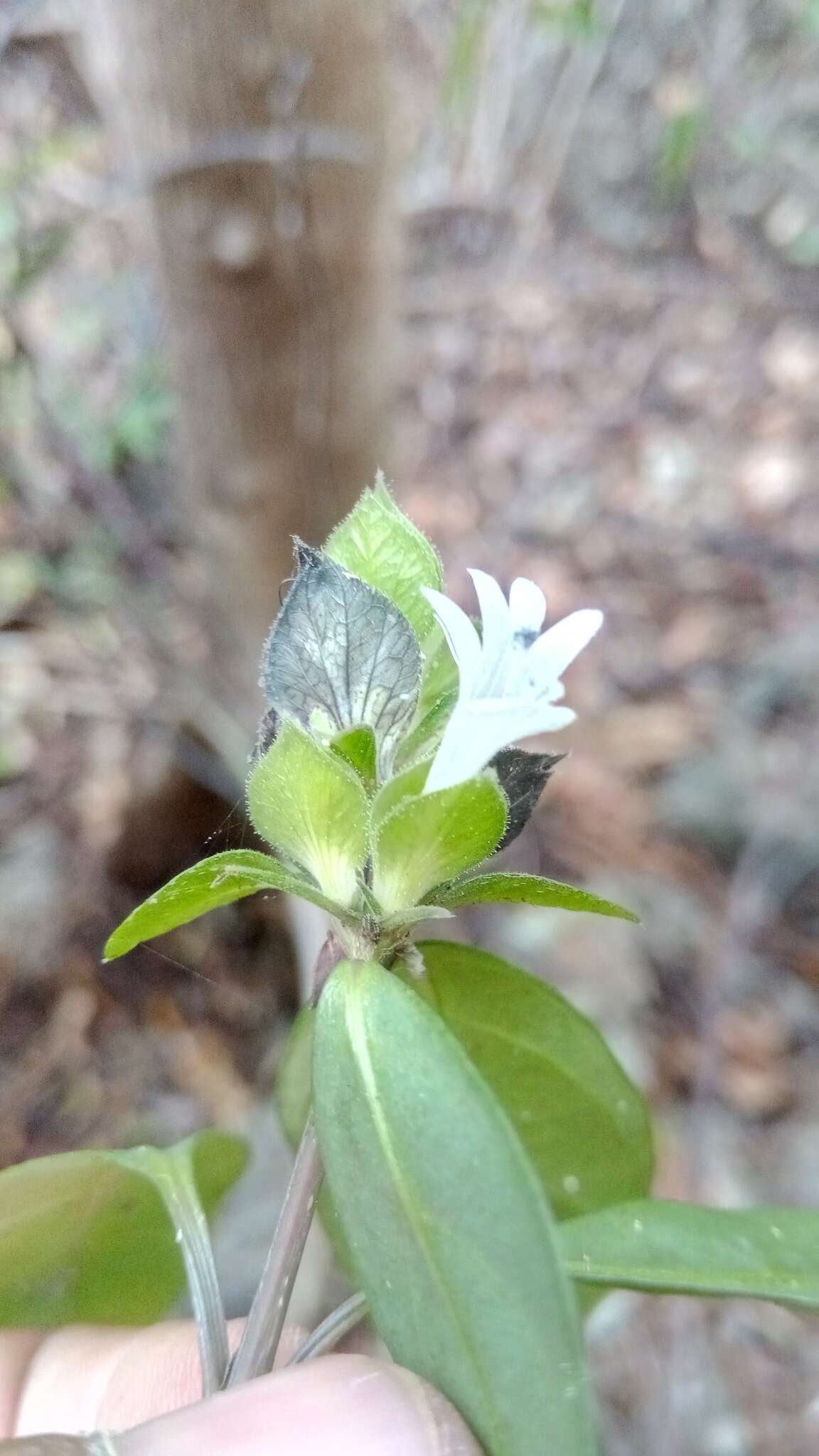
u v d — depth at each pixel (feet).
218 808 0.65
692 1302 0.54
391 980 0.17
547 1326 0.15
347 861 0.19
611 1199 0.25
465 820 0.17
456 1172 0.16
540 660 0.20
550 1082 0.25
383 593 0.21
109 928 0.61
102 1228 0.27
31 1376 0.34
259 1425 0.19
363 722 0.20
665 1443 0.50
